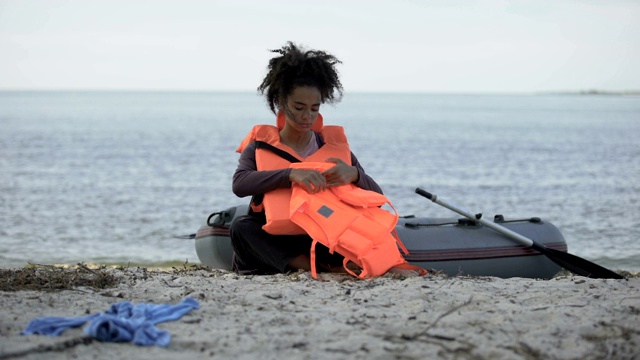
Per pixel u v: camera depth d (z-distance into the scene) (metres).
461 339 3.06
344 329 3.21
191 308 3.50
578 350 2.96
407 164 25.94
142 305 3.46
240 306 3.63
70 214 14.16
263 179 4.69
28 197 16.42
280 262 4.75
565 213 14.88
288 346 2.96
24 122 60.44
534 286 4.18
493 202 16.61
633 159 28.00
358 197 4.62
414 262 5.29
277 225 4.64
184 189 18.34
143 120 68.25
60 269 4.67
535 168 24.44
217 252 5.93
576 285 4.23
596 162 26.70
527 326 3.26
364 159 27.91
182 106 144.62
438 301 3.71
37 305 3.61
